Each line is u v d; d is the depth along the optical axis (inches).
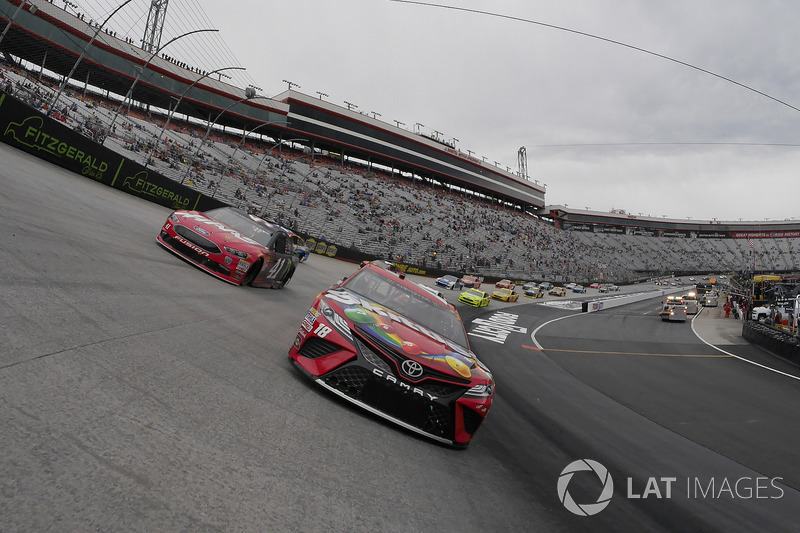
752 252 4146.2
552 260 2741.1
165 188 768.9
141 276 217.0
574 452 179.6
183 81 1713.8
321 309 148.6
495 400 253.6
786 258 3961.6
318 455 96.5
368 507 82.8
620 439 211.9
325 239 1376.7
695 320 1181.7
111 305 152.5
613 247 3671.3
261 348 179.0
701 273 3816.4
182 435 81.8
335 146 2407.7
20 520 48.5
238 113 1943.9
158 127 1497.3
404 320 159.0
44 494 53.9
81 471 60.9
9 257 152.6
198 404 99.0
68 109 1108.5
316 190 1801.2
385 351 133.7
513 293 1414.9
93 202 422.0
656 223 4286.4
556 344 617.3
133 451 70.4
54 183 422.0
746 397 357.1
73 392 82.6
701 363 527.2
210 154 1524.4
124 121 1343.5
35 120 560.4
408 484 100.9
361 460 103.3
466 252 2089.1
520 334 681.0
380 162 2701.8
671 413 285.7
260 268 326.6
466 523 93.0
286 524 66.6
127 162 689.6
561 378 374.6
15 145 547.5
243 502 67.9
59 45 1378.0
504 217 3031.5
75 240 227.1
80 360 98.3
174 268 275.4
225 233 312.5
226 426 93.1
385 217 1939.0
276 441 95.3
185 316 181.9
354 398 132.2
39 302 124.4
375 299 174.2
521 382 330.6
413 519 85.4
